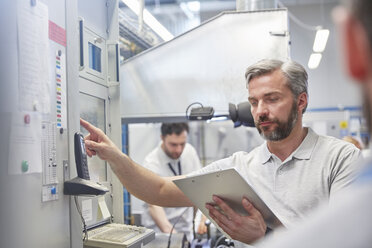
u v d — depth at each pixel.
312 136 1.52
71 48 1.23
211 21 2.03
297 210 1.44
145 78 2.10
